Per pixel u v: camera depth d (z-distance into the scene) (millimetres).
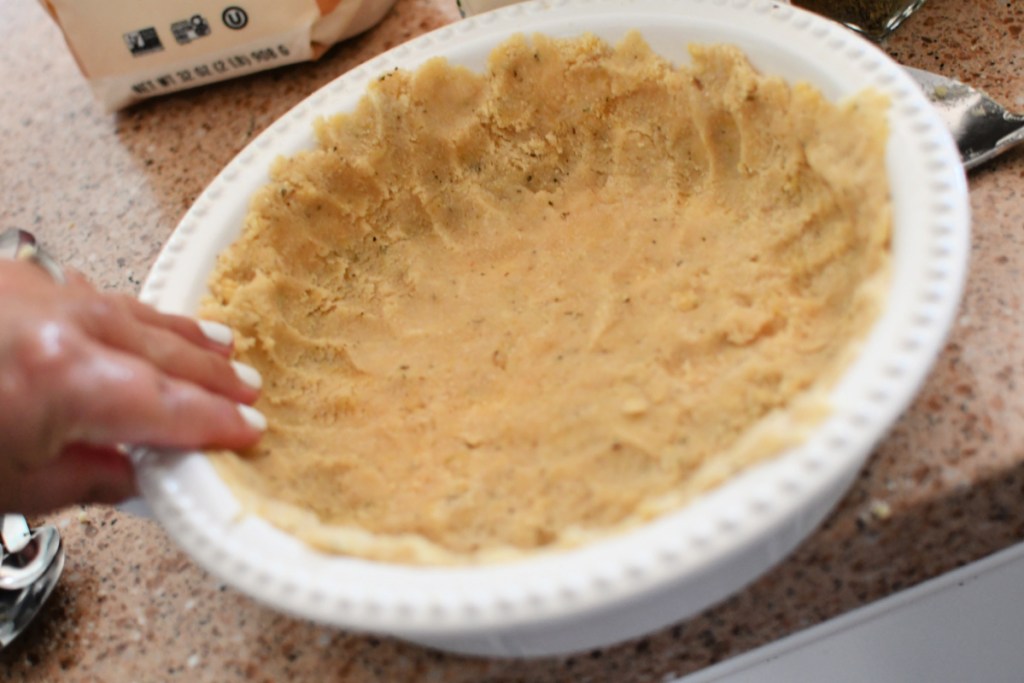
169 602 469
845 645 453
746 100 459
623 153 496
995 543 441
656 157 493
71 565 485
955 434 426
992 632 469
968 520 428
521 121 504
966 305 450
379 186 503
